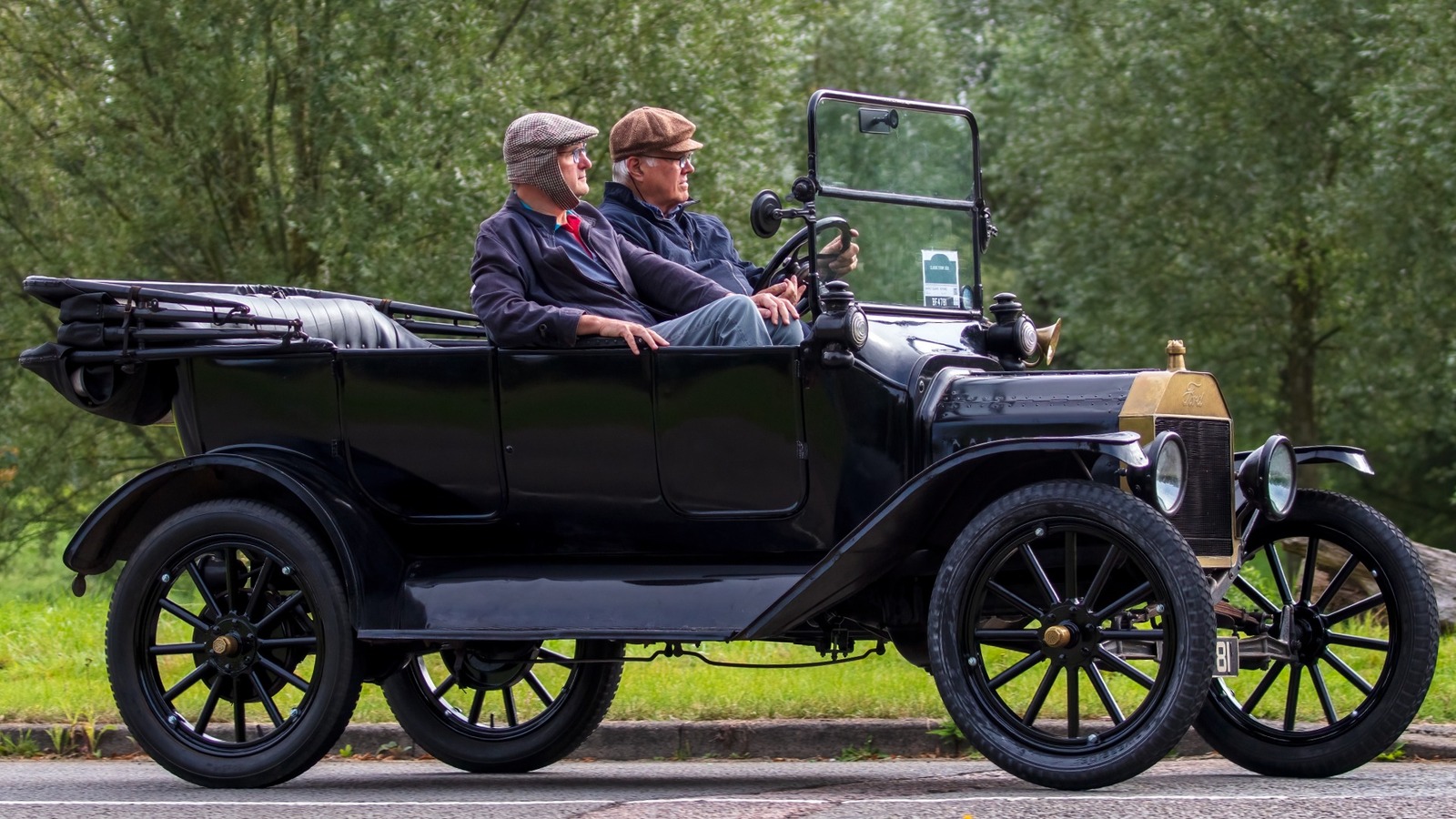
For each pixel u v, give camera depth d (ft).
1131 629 25.00
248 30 85.76
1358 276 122.83
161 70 86.58
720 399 27.30
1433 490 154.92
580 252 29.94
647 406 27.73
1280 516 27.25
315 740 28.40
